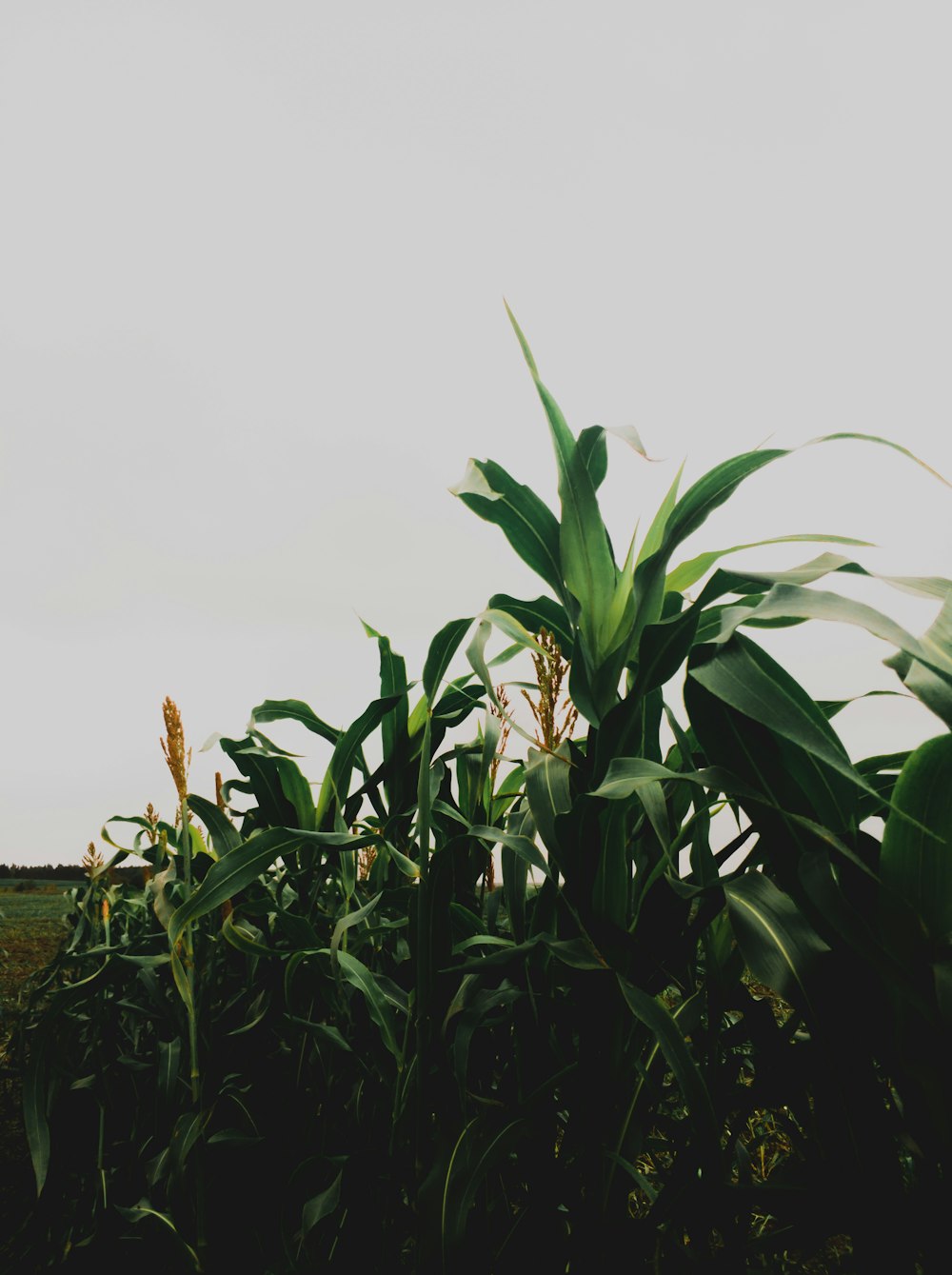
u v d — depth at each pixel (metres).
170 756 1.51
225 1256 1.48
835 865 0.78
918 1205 0.71
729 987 1.01
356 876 1.60
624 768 0.85
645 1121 0.95
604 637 1.03
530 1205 1.00
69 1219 1.73
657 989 0.99
